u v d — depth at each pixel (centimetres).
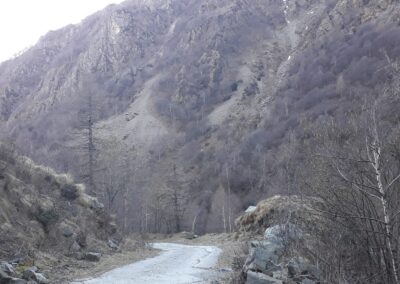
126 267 1591
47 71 15425
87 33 16925
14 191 1736
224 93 11525
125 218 4525
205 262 1830
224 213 5944
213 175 7556
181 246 3116
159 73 13362
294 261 818
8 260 1249
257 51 12938
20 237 1462
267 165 6194
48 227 1705
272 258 902
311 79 8494
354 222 695
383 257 650
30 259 1314
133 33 15175
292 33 13325
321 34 10512
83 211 2234
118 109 11869
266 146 7044
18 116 12925
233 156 7556
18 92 14962
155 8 16900
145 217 6200
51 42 17750
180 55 13562
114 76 13538
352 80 6675
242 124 9500
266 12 14738
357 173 711
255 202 5650
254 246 1011
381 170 702
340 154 721
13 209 1625
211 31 13662
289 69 10475
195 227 6203
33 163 2291
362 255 711
